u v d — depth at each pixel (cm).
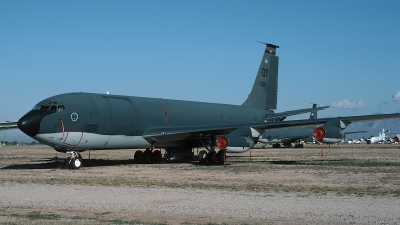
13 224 1038
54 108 2786
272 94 4816
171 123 3538
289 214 1206
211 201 1439
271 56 4797
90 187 1831
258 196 1552
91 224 1048
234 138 3061
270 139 8456
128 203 1406
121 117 3112
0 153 6184
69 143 2836
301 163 3309
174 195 1581
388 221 1108
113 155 5272
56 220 1112
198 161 3734
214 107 4084
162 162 3644
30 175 2388
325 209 1279
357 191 1670
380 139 15575
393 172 2514
